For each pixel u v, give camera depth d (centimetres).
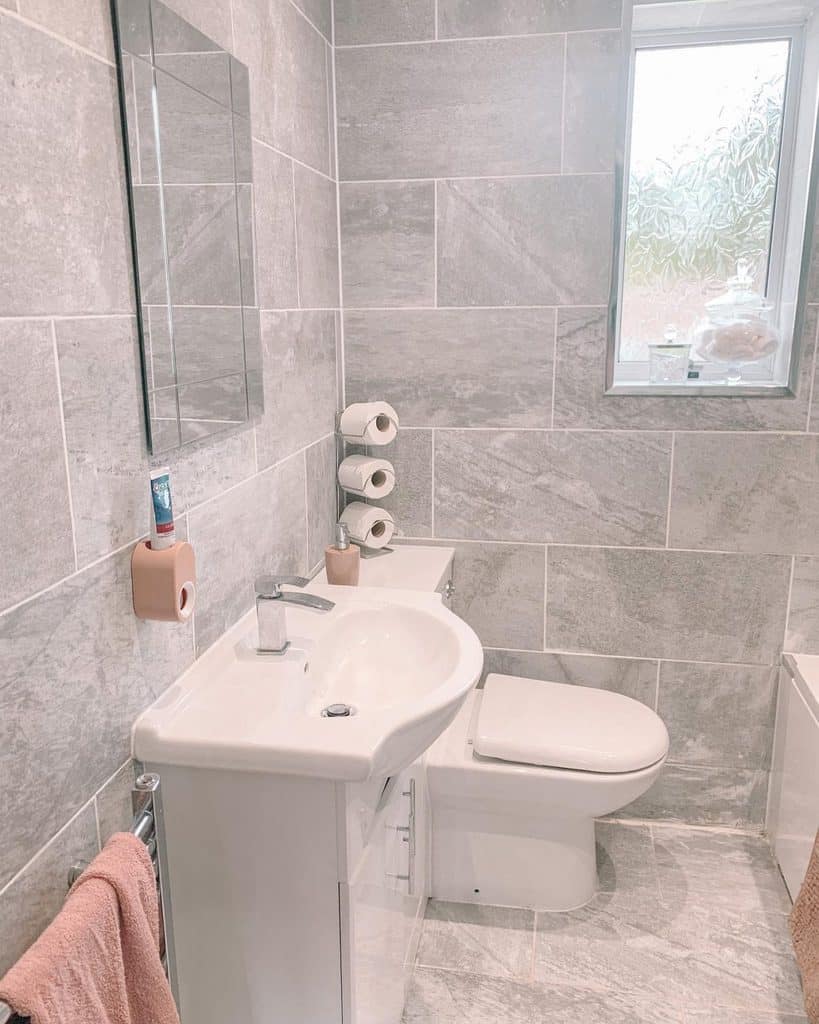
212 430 145
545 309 218
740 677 231
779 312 222
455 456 231
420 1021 178
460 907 212
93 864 93
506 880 211
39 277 96
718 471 220
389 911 153
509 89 208
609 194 209
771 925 205
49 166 97
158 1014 96
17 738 95
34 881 98
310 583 184
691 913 209
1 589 91
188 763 120
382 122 215
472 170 214
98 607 111
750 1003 183
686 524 224
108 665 114
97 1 105
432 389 228
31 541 96
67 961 82
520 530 233
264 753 117
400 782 159
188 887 129
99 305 108
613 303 214
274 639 148
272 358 175
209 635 148
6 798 93
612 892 217
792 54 209
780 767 225
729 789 240
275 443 179
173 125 126
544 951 198
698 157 218
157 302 123
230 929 130
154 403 123
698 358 226
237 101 150
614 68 203
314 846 123
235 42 151
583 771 194
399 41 211
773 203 218
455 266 220
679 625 231
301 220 192
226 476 153
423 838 200
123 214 113
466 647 148
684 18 206
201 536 144
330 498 223
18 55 91
